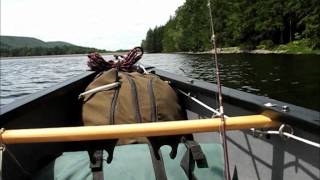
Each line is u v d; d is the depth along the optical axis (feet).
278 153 5.42
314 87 55.83
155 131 4.98
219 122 5.07
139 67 11.35
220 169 5.74
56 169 5.80
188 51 273.13
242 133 6.32
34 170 6.71
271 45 202.90
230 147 6.77
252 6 216.54
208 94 7.41
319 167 4.64
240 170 6.48
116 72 8.62
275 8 205.77
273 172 5.57
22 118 6.53
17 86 67.97
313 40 170.30
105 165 5.63
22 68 140.46
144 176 5.49
